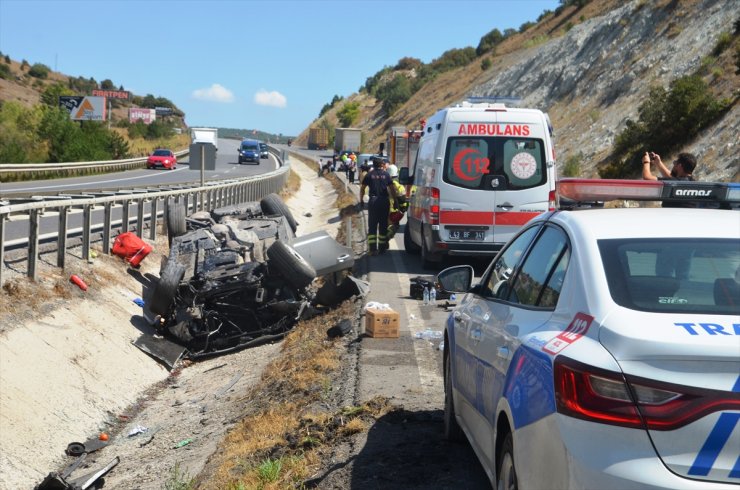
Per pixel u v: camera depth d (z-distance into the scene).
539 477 3.37
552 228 4.44
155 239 18.83
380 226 18.55
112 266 15.37
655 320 3.21
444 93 101.81
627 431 3.00
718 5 46.69
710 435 2.92
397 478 5.51
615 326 3.22
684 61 44.84
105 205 15.70
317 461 6.10
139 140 121.88
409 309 12.10
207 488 6.25
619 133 44.38
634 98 46.75
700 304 3.35
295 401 8.11
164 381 12.22
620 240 3.79
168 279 12.80
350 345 9.88
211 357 13.05
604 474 2.99
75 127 61.81
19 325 10.69
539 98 61.59
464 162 15.23
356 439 6.38
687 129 36.84
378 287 14.13
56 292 12.37
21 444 8.66
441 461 5.76
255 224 14.86
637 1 57.09
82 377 10.77
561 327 3.60
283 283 13.24
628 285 3.47
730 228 3.94
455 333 5.73
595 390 3.08
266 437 7.11
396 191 18.34
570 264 3.84
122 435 9.84
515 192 15.17
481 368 4.80
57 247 13.86
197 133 58.62
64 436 9.37
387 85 152.62
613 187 4.80
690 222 4.02
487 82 85.31
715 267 3.58
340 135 89.62
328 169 65.81
